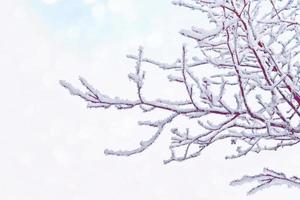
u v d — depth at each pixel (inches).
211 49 140.6
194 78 116.6
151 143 118.3
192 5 125.3
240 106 122.2
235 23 122.1
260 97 123.4
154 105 115.6
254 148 140.3
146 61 122.9
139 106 115.3
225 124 124.6
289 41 147.9
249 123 127.0
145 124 117.8
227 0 125.5
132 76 107.5
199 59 134.0
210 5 122.8
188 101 119.4
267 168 130.3
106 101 111.1
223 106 120.4
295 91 129.0
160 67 123.7
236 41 121.3
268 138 128.7
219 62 129.6
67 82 109.3
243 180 130.3
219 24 119.4
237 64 123.1
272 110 125.0
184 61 109.9
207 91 118.4
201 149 127.5
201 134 124.9
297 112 127.2
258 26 140.4
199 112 119.3
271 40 140.4
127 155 117.4
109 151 117.5
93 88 109.9
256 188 130.5
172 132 124.6
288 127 125.3
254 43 125.1
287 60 135.2
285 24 143.4
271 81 127.6
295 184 128.3
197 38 114.8
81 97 109.8
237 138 130.9
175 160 126.3
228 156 140.3
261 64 126.4
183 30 114.0
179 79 116.1
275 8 144.6
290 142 138.8
